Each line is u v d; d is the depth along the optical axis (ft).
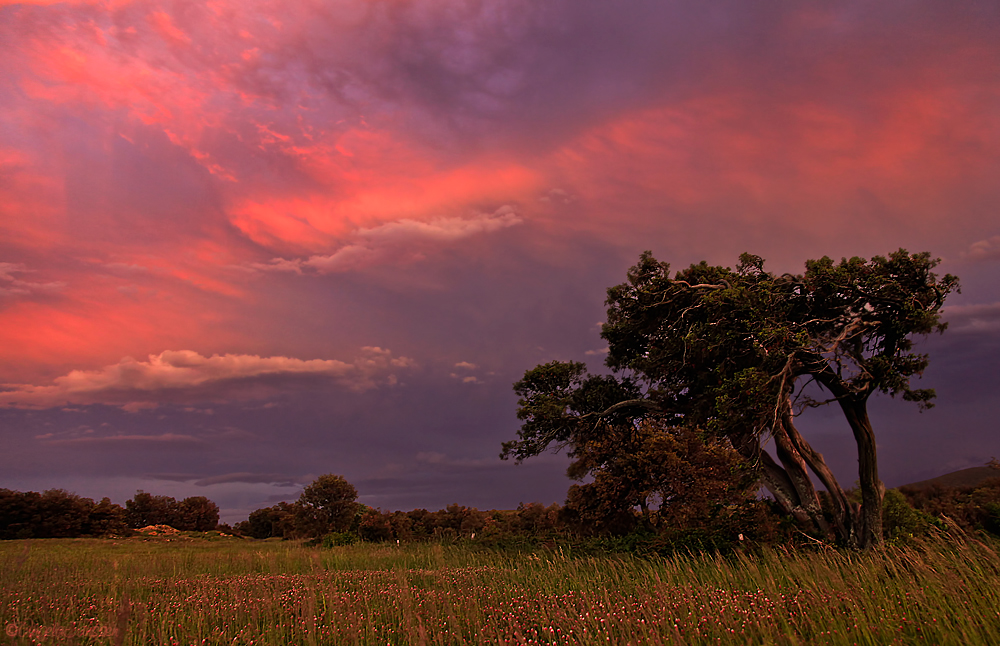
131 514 338.75
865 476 60.90
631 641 22.25
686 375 72.90
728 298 63.21
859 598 27.25
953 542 34.91
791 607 26.71
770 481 72.28
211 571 59.11
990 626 22.18
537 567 52.06
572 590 38.22
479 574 48.39
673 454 96.17
